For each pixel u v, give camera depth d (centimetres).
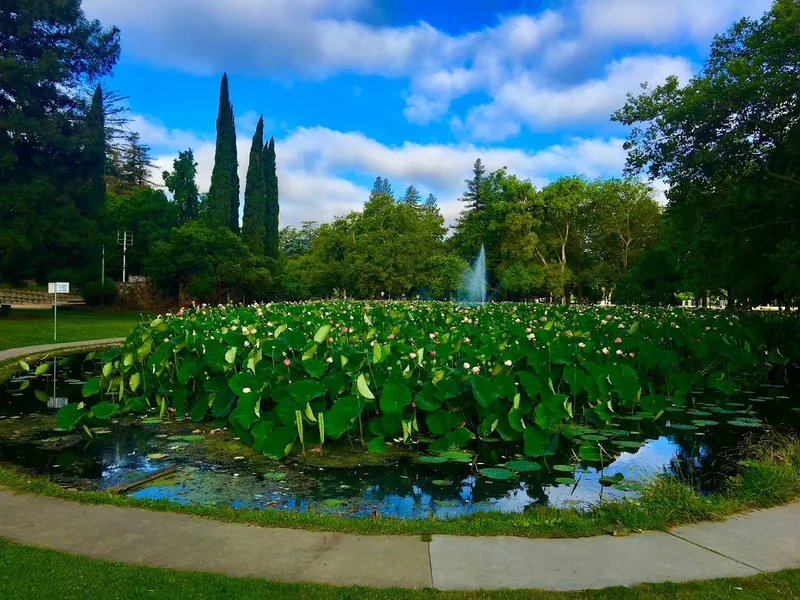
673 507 432
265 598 294
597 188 4812
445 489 545
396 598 296
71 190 2884
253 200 5147
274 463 619
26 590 297
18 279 2909
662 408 827
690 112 1404
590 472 604
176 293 4462
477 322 1377
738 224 1683
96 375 1255
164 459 631
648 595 300
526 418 717
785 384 1196
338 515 471
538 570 332
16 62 2584
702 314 2012
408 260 4819
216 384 790
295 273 5766
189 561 339
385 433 677
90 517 412
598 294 6019
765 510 438
